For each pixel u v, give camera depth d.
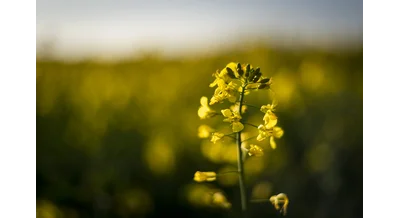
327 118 7.06
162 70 12.30
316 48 12.82
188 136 7.43
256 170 5.73
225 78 3.01
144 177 6.31
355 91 8.27
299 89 8.62
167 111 9.10
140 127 7.93
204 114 3.19
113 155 6.53
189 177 6.30
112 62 12.20
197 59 13.45
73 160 6.37
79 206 5.79
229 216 5.53
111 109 8.51
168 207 5.90
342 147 6.25
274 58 12.65
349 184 5.91
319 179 6.14
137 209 5.88
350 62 11.27
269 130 3.05
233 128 3.04
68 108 8.23
